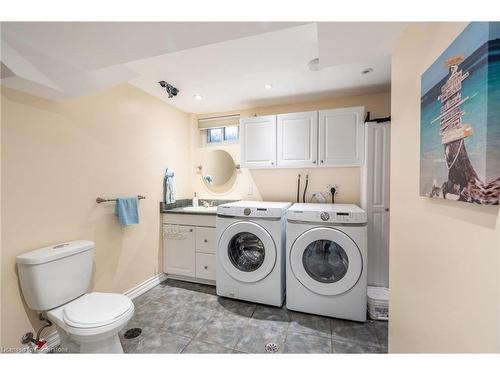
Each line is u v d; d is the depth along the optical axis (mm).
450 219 689
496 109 501
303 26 1261
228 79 2025
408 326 995
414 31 951
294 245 1889
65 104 1620
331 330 1704
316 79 2076
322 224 1837
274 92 2365
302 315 1898
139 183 2268
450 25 680
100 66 1376
